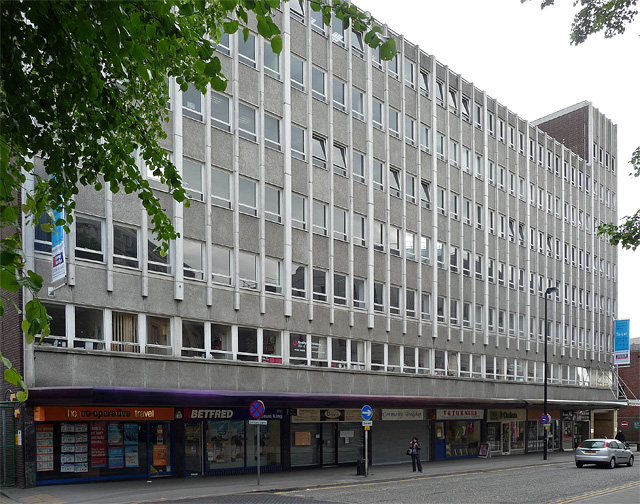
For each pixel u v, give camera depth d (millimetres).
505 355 45875
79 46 7660
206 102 27750
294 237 31031
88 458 23203
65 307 22609
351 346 33625
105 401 21609
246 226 28891
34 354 21453
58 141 8719
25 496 19734
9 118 7402
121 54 6613
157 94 10086
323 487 23938
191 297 26406
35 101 7727
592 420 58188
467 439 41594
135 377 24047
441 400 35625
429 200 40250
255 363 28203
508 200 48031
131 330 24516
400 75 38812
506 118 48531
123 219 24484
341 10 7691
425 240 39531
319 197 32562
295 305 30656
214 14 9641
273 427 29688
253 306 28797
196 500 19578
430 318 39219
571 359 54219
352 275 33906
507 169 48125
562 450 52719
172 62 9352
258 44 30266
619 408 59594
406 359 37062
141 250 24984
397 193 37844
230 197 28469
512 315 47344
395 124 38188
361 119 35781
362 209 35125
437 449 38875
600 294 60250
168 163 9633
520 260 48906
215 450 27250
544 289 51719
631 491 23250
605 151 62969
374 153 36344
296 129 31844
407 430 36938
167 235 9828
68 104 8305
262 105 30078
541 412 48875
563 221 55000
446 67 42688
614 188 64188
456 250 42250
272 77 30891
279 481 25141
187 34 8352
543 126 63625
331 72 33875
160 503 18781
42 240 22188
